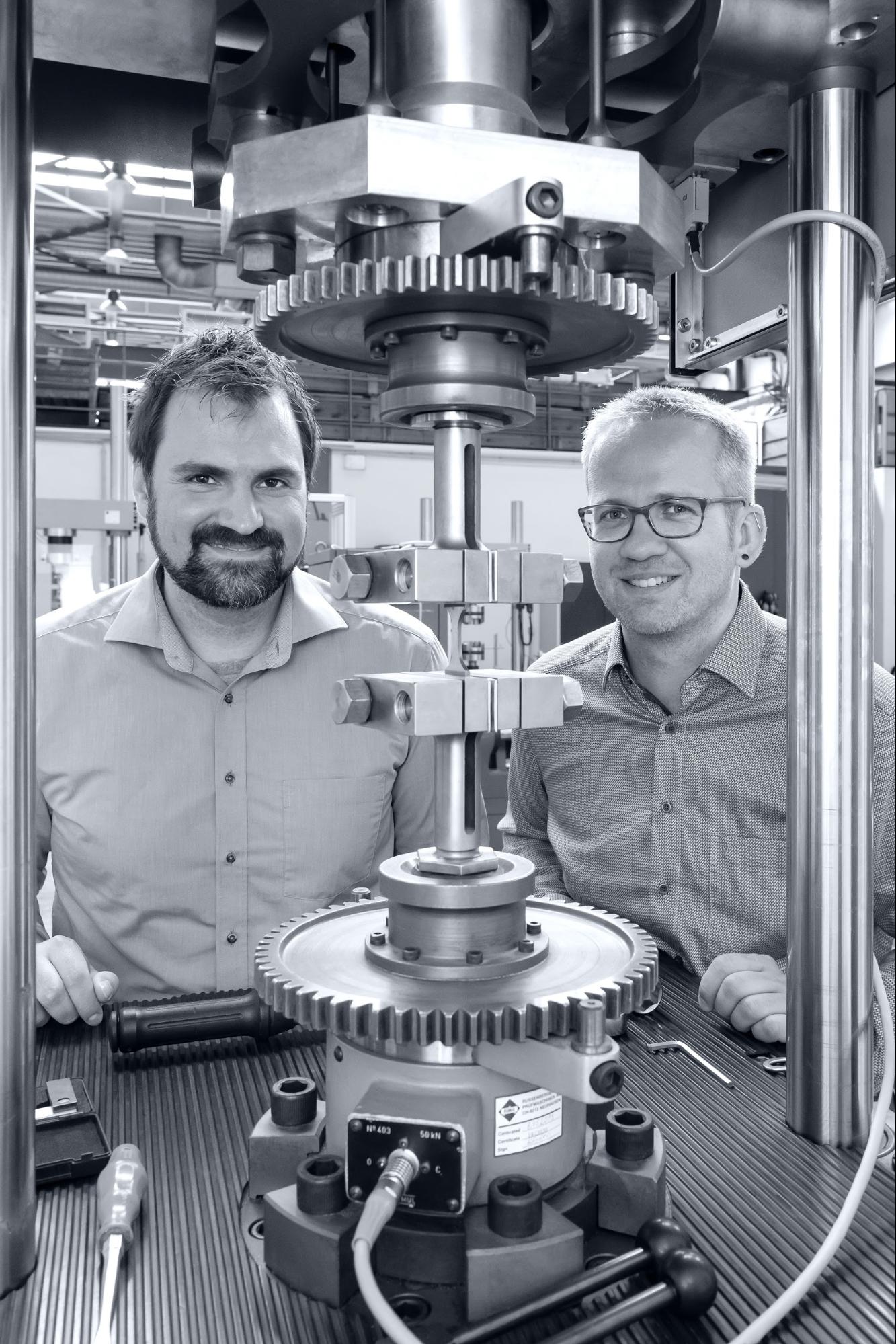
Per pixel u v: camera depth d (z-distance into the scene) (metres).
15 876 0.50
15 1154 0.52
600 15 0.56
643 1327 0.50
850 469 0.63
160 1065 0.82
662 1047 0.86
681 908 1.43
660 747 1.44
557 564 0.55
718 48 0.61
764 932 1.39
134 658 1.39
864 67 0.63
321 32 0.54
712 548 1.36
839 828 0.65
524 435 8.55
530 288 0.49
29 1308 0.51
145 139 0.88
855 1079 0.67
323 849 1.40
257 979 0.58
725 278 0.89
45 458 7.63
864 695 0.64
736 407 5.44
